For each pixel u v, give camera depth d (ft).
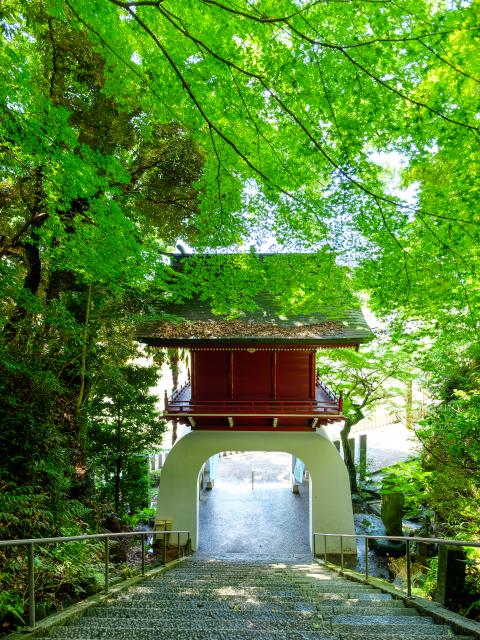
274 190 18.63
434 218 17.13
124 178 21.07
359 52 13.88
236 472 68.39
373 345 48.42
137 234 22.86
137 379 46.78
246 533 46.16
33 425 24.38
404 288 19.61
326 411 37.70
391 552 39.81
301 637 12.28
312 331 35.24
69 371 33.76
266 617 15.02
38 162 21.15
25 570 17.71
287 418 40.34
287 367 38.99
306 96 15.79
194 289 24.61
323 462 41.63
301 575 27.12
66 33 30.30
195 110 18.49
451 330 24.62
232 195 20.51
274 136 18.35
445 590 16.11
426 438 33.81
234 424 41.50
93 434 44.75
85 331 32.07
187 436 42.19
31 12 26.23
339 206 17.67
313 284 21.83
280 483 63.31
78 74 34.45
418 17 12.74
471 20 12.46
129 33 18.98
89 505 32.58
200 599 17.72
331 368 51.65
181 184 41.57
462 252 18.24
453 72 13.84
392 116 15.19
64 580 18.42
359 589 21.03
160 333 35.60
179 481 41.88
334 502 41.27
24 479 23.66
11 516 18.62
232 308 24.76
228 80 16.46
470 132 14.49
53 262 31.83
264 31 14.75
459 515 28.81
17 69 18.49
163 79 18.39
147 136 33.32
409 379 48.16
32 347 29.58
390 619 14.93
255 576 26.37
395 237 18.30
